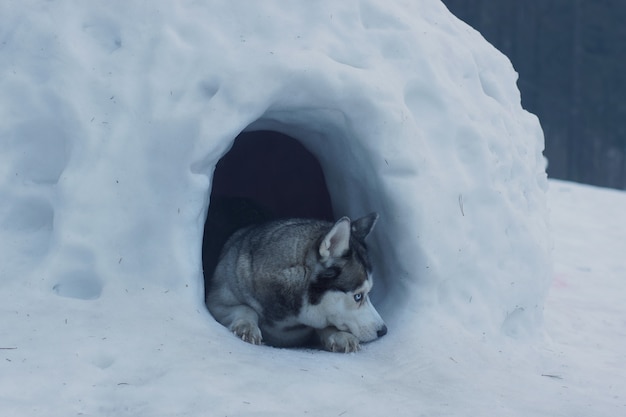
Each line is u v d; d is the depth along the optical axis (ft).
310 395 13.47
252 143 22.95
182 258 15.97
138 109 16.49
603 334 22.62
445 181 17.75
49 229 16.61
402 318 17.12
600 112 107.34
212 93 16.53
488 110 19.53
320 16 17.85
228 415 12.46
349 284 16.20
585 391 15.66
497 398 14.60
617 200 54.29
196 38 17.01
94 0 17.90
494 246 18.43
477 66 20.36
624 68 108.37
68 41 17.26
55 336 14.33
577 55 104.58
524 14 106.32
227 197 21.80
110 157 16.22
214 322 15.88
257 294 17.06
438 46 19.12
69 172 16.24
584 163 103.86
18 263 16.08
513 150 19.81
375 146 17.28
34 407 12.32
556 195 54.03
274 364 14.49
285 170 23.13
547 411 14.16
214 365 13.94
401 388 14.57
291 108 17.29
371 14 18.61
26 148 17.01
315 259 16.48
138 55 16.99
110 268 15.78
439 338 16.61
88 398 12.80
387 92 17.33
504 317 18.29
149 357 14.01
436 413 13.50
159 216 16.10
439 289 17.52
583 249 38.73
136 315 15.19
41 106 16.97
